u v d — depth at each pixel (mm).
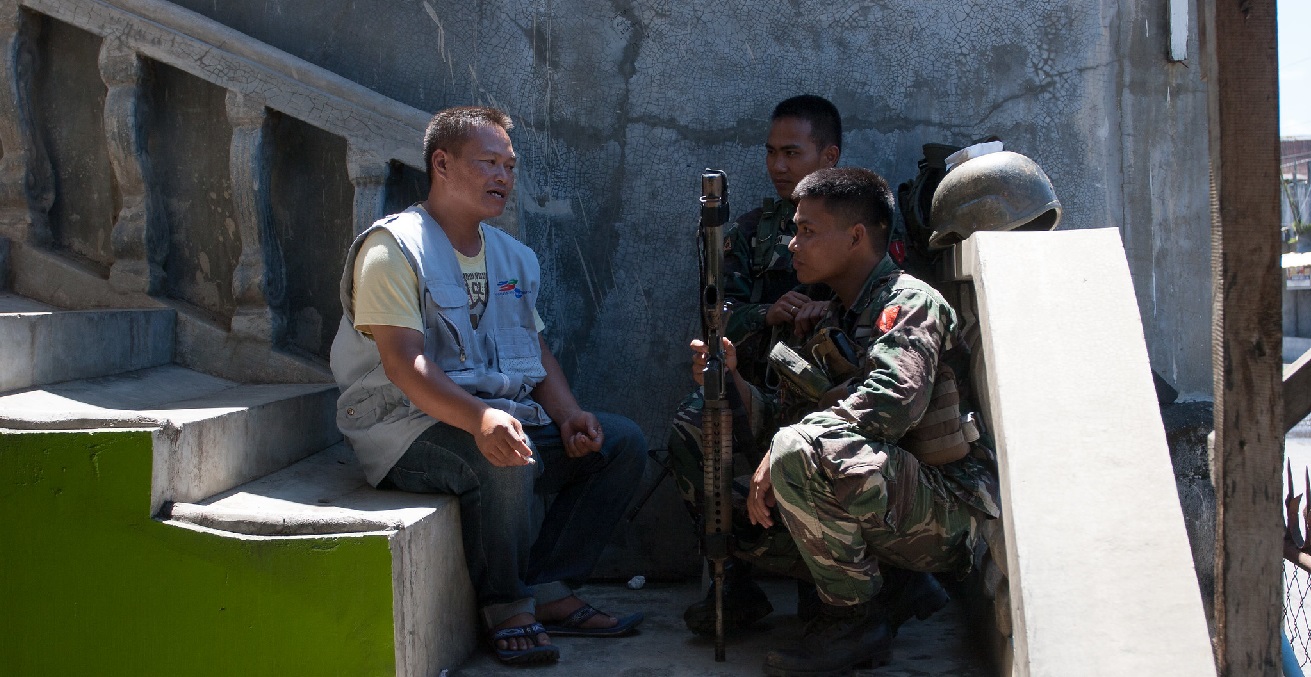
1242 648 2416
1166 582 2115
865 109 3768
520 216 3598
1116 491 2197
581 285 3785
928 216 3518
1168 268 3777
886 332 2617
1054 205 3033
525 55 3752
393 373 2775
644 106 3770
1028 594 2119
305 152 3715
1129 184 3766
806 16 3756
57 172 3809
